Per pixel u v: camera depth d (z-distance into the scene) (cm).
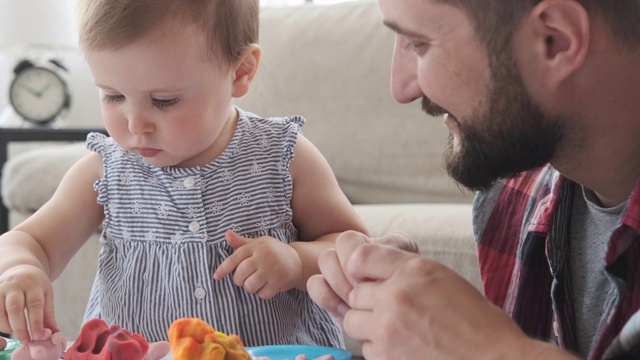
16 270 91
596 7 65
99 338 72
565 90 67
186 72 101
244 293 108
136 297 110
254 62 113
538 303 85
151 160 107
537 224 81
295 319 112
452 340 57
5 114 297
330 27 224
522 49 65
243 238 103
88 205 115
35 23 272
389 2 69
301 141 118
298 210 116
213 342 66
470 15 66
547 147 69
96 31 98
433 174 208
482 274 92
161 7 99
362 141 215
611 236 66
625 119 68
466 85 68
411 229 162
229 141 114
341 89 218
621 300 67
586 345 79
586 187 77
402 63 73
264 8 236
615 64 66
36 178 191
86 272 187
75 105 317
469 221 162
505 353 55
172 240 109
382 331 59
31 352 75
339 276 66
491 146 69
